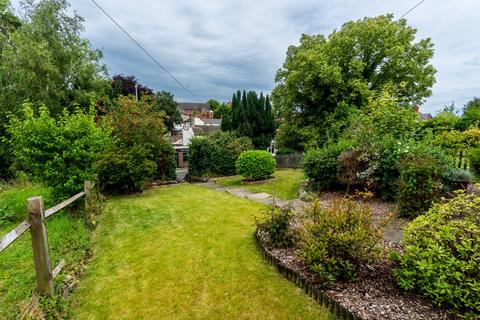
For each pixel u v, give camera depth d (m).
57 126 5.33
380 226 2.78
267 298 2.56
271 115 19.50
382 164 5.59
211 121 42.88
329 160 6.80
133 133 10.59
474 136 7.43
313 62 13.55
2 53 11.66
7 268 2.82
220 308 2.44
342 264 2.49
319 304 2.43
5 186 8.52
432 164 4.32
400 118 7.09
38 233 2.29
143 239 4.22
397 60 13.54
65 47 13.05
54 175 5.16
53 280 2.50
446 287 1.98
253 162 10.68
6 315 2.01
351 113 10.43
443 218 2.46
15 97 12.09
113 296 2.64
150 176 9.38
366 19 14.29
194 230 4.63
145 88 24.09
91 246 3.86
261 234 4.03
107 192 8.55
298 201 6.62
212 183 11.61
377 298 2.27
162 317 2.33
